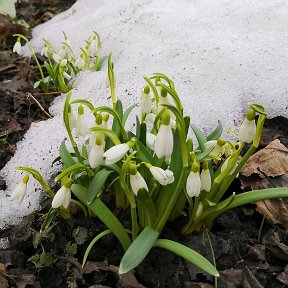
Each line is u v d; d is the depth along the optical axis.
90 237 0.55
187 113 0.67
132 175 0.45
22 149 0.67
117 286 0.52
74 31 0.95
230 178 0.51
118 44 0.85
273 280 0.53
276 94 0.70
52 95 0.79
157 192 0.50
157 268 0.52
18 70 0.86
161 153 0.44
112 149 0.45
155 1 0.96
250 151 0.49
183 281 0.52
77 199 0.58
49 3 1.19
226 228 0.56
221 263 0.53
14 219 0.60
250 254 0.54
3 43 0.97
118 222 0.51
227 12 0.88
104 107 0.48
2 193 0.62
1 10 1.03
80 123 0.51
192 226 0.54
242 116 0.69
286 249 0.54
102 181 0.50
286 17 0.85
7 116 0.74
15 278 0.54
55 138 0.67
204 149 0.53
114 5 0.99
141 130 0.52
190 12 0.90
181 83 0.72
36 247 0.56
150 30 0.85
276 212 0.57
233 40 0.80
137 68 0.77
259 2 0.90
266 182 0.60
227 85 0.72
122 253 0.54
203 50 0.77
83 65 0.81
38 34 0.99
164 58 0.78
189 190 0.46
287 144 0.66
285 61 0.74
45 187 0.53
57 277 0.54
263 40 0.79
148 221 0.50
